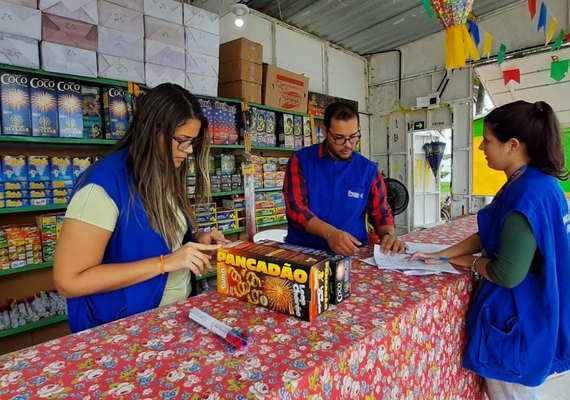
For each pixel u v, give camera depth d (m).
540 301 0.92
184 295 1.02
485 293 1.03
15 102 1.89
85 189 0.81
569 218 0.96
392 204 4.05
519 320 0.95
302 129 3.81
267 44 4.04
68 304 0.89
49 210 2.36
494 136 1.01
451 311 1.00
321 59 4.75
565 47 3.79
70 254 0.78
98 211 0.80
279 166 3.61
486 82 4.56
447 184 6.32
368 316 0.77
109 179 0.83
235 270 0.87
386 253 1.28
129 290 0.87
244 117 3.12
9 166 1.95
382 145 5.57
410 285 0.97
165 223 0.92
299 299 0.75
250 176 2.91
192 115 0.91
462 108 4.70
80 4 2.01
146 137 0.88
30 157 2.03
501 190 1.03
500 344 0.97
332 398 0.60
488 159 1.06
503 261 0.91
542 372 0.93
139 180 0.87
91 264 0.80
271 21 4.07
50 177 2.11
